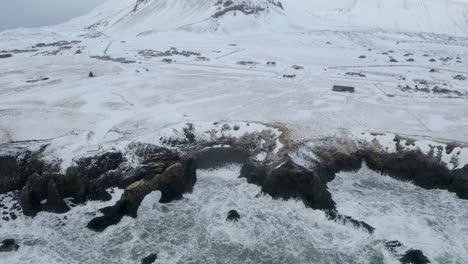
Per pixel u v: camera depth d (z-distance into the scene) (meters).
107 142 45.44
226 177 44.44
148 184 38.44
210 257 31.48
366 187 42.69
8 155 40.06
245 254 31.91
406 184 43.47
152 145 44.12
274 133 48.28
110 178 40.03
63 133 49.38
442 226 35.97
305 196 38.44
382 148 46.22
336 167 44.62
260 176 42.28
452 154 43.53
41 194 37.50
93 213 36.31
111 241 33.12
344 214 36.84
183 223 35.88
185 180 41.16
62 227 34.53
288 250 32.44
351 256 31.83
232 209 37.81
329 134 49.19
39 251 31.53
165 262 30.70
